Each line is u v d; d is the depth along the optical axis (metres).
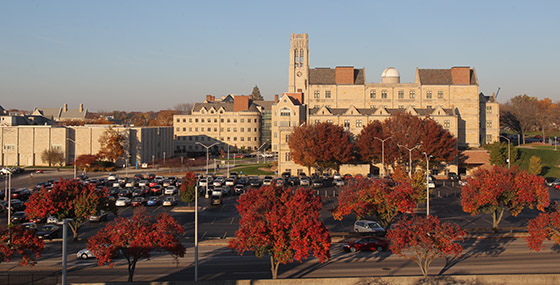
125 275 49.50
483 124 167.50
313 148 122.00
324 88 165.38
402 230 47.47
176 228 46.91
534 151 150.50
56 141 160.12
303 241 45.06
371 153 128.12
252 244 45.91
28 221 75.94
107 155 153.88
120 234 44.91
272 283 44.00
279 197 64.50
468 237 64.94
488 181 66.44
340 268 51.53
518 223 74.69
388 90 164.12
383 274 49.28
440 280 43.94
